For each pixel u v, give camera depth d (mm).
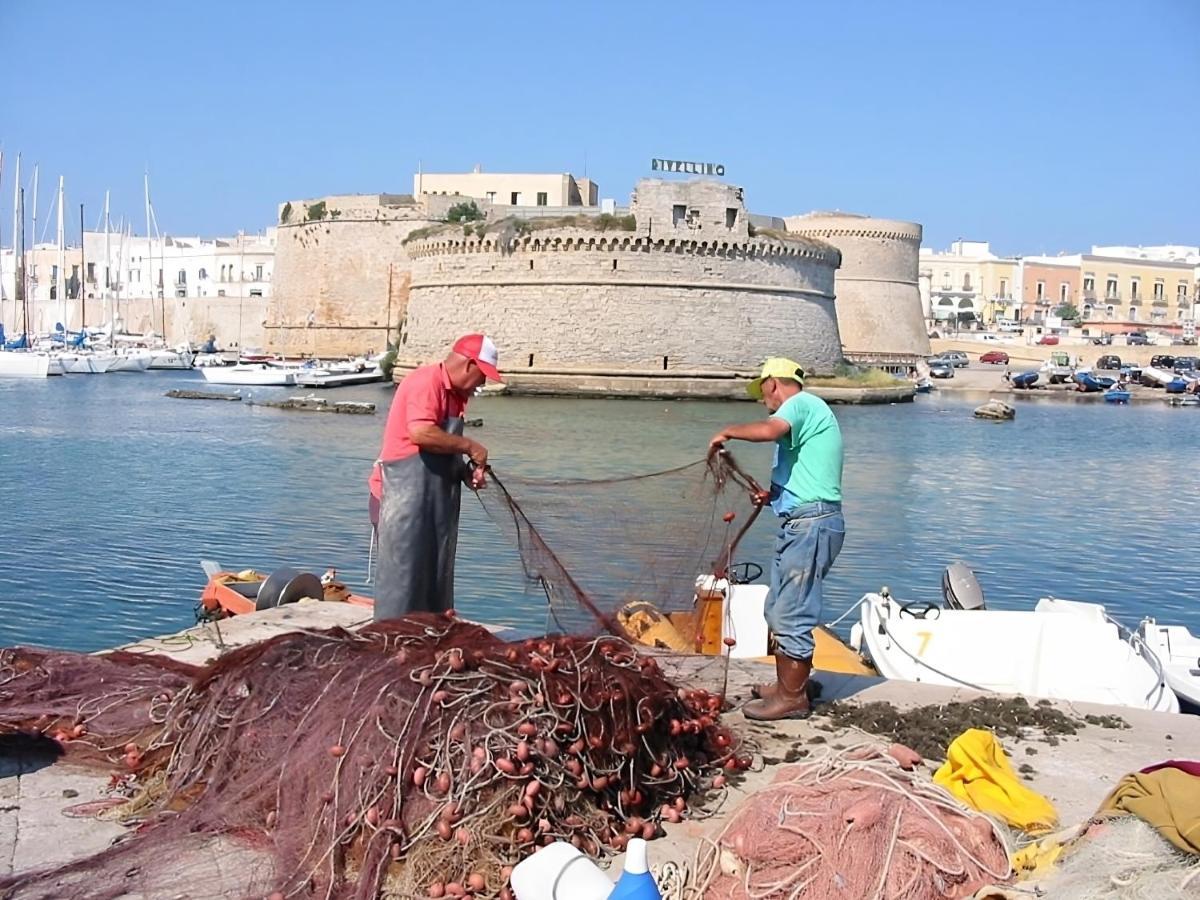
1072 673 12000
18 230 102125
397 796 4887
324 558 23812
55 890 4664
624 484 8086
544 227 72062
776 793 4910
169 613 19516
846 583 23453
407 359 79625
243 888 4703
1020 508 33812
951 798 4926
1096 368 120750
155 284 136625
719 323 73188
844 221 103125
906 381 85938
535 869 4273
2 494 31328
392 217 86812
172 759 5746
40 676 6883
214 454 41062
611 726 5473
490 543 21609
